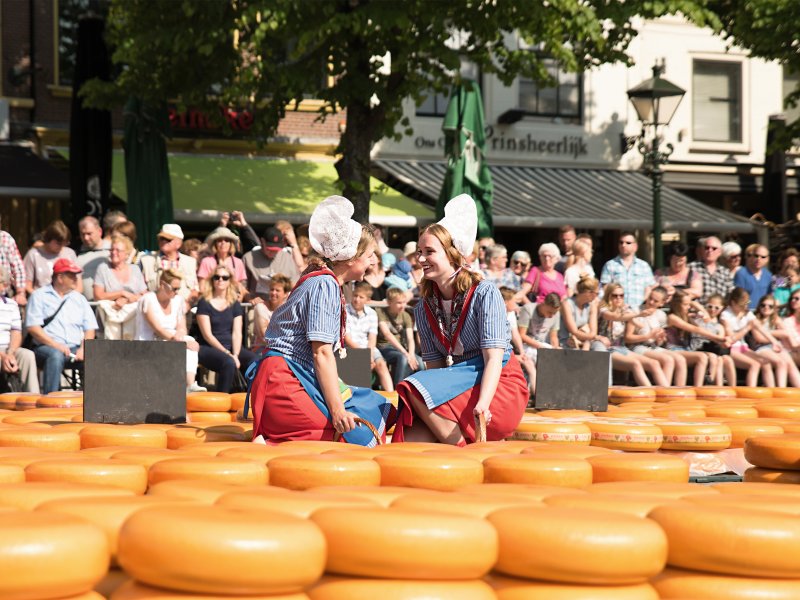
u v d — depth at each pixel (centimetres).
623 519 253
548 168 2066
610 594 244
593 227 1802
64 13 1780
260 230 1798
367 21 1177
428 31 1240
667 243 2055
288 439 457
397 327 989
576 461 360
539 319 1003
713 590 250
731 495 294
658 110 1363
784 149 1683
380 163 1927
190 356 862
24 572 214
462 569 239
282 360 460
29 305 873
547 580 248
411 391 478
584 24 1209
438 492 288
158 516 230
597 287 995
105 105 1308
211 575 221
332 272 463
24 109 1753
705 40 2162
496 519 253
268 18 1182
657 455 386
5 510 246
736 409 609
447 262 488
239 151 1872
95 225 1012
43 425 502
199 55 1355
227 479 326
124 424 530
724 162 2170
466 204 496
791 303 1142
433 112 1986
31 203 1661
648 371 1012
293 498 262
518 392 495
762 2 1455
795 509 274
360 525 238
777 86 2198
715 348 1081
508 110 2012
